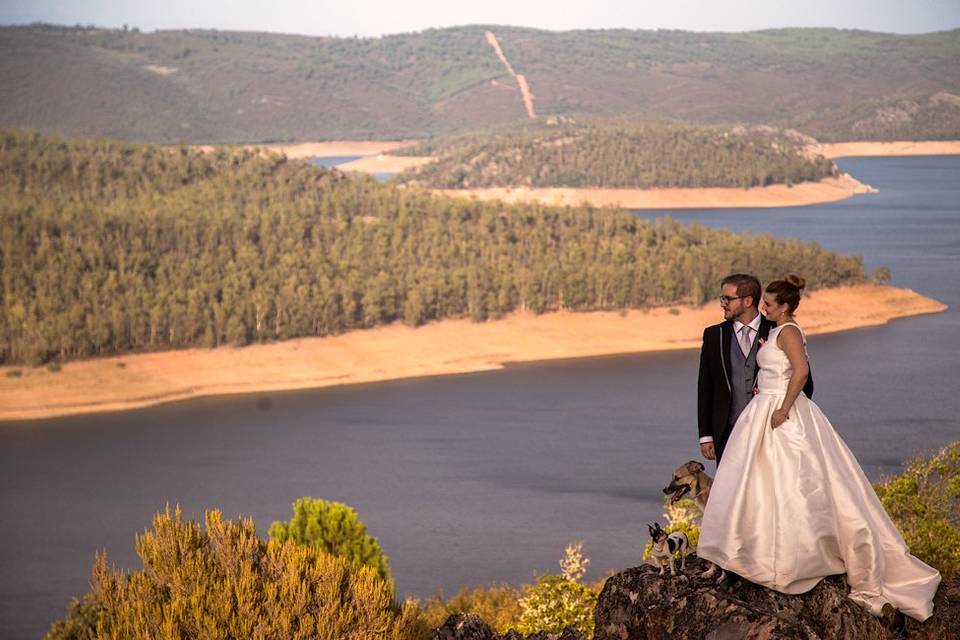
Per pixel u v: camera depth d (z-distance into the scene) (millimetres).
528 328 178500
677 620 8312
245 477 111438
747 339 8930
